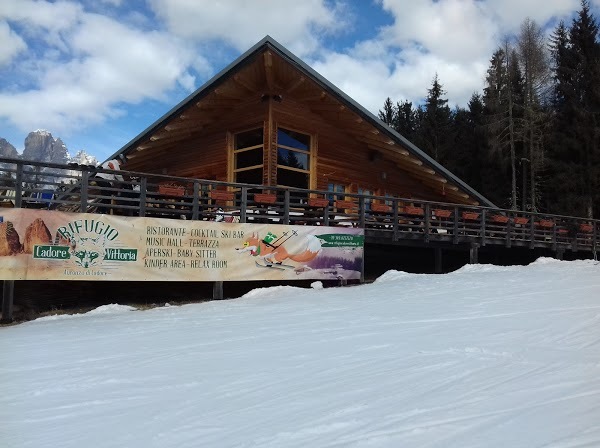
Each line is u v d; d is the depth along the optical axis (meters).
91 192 13.20
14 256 9.29
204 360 5.37
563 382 4.02
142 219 10.44
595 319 6.45
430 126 42.50
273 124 14.78
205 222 11.09
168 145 18.09
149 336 6.95
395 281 12.45
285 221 12.24
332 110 15.96
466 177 40.78
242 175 15.71
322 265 12.51
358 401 3.79
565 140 31.41
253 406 3.82
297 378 4.50
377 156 18.44
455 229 16.02
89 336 7.11
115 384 4.62
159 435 3.38
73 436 3.44
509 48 33.69
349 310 8.39
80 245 9.82
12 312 9.48
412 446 2.95
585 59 32.31
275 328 7.09
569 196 30.86
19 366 5.39
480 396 3.77
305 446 3.04
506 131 34.56
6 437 3.46
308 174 16.03
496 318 6.87
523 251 20.66
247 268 11.50
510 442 2.94
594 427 3.11
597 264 15.56
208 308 9.57
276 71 14.29
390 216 15.50
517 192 36.88
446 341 5.64
